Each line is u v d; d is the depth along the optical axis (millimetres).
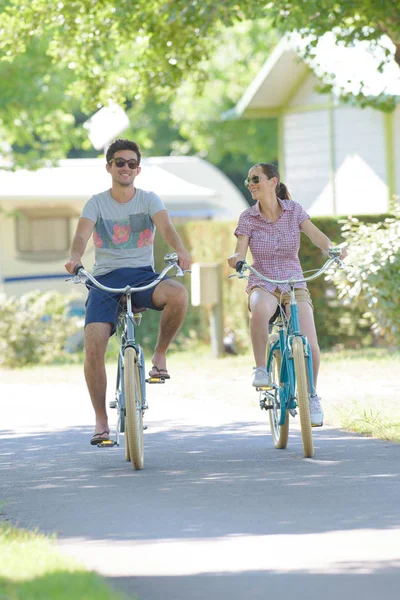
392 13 33594
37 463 20953
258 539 14055
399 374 32969
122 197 20141
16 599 10406
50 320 47750
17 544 13516
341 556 13070
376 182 58594
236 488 17500
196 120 103500
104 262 20141
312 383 20516
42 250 58719
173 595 11531
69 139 63781
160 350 20359
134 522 15297
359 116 59219
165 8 36594
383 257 38094
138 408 19859
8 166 58719
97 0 37188
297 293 21016
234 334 47938
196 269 44594
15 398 32531
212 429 24438
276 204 21109
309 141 62094
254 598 11344
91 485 18297
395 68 39438
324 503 16141
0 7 52938
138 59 40594
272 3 36188
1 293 57062
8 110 60875
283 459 20219
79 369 42156
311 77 61406
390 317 38312
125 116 42531
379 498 16391
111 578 12297
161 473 19203
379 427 23172
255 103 63000
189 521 15250
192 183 64625
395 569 12406
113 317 20062
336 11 35000
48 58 58406
